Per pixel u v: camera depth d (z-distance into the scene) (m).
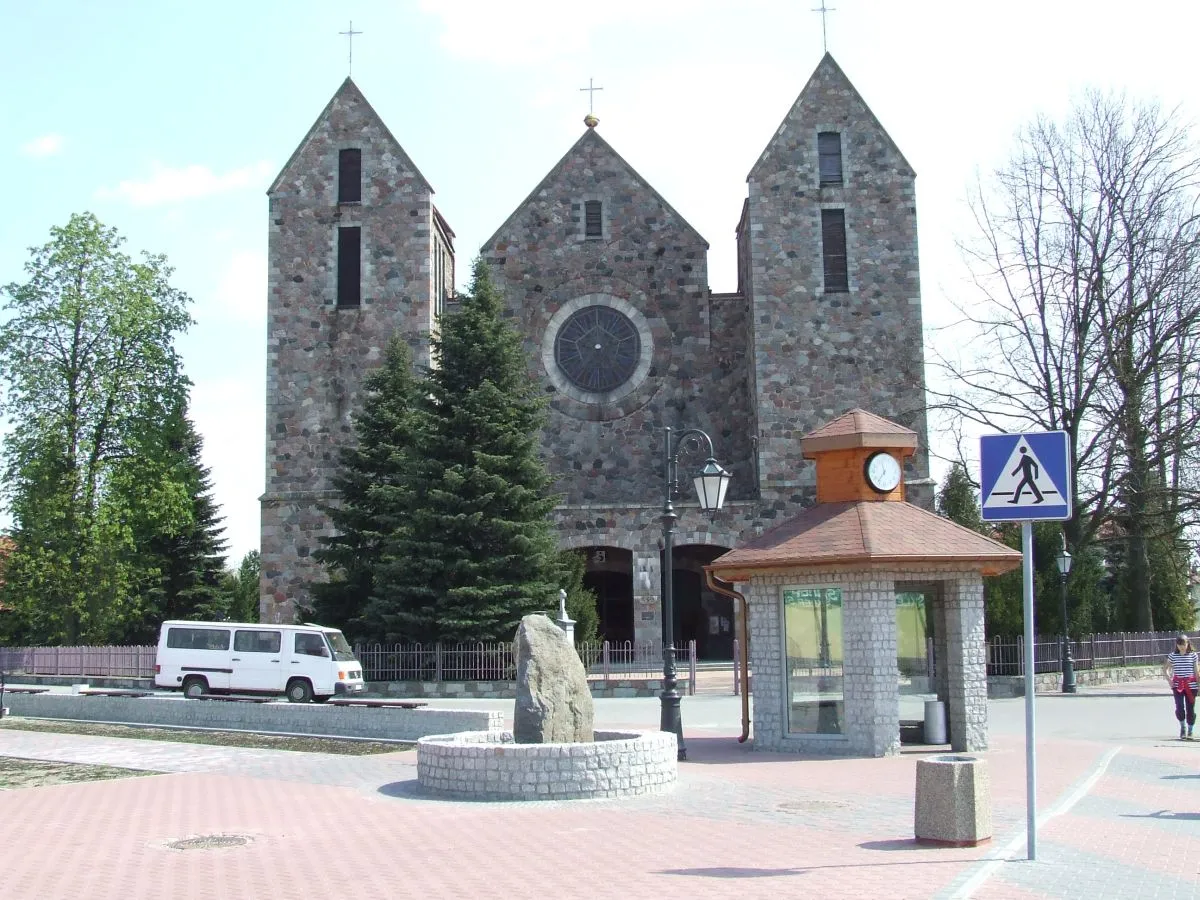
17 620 62.38
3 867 13.40
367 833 15.23
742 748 24.66
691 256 53.97
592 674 42.47
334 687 37.97
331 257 51.59
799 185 51.44
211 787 20.03
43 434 54.31
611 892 11.53
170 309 58.41
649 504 49.66
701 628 56.22
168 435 57.59
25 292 55.06
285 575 49.56
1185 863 12.66
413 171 51.97
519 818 16.08
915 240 50.97
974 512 49.31
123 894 11.92
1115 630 60.12
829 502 24.84
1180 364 42.69
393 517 42.81
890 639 23.03
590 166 54.50
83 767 23.22
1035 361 45.94
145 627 63.47
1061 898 11.02
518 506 41.50
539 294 53.81
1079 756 22.61
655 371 53.31
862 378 50.22
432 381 42.91
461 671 40.09
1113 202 44.56
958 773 13.65
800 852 13.38
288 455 50.38
